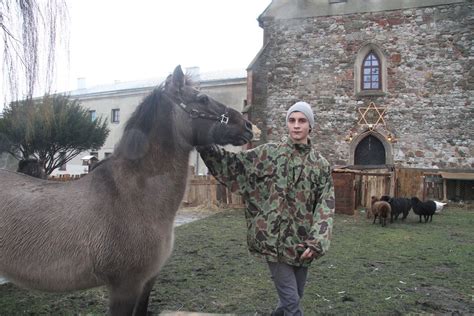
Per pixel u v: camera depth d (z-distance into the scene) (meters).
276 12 17.53
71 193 2.82
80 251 2.63
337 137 16.62
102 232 2.65
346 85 16.58
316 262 6.02
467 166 14.95
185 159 2.92
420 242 7.60
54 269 2.65
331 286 4.86
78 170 27.28
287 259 2.67
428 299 4.42
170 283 4.95
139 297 2.88
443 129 15.30
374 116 16.14
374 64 16.55
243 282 5.00
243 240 7.68
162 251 2.78
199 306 4.17
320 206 2.67
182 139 2.88
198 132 2.88
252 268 5.66
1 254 2.71
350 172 11.54
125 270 2.66
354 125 16.44
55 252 2.65
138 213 2.69
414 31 15.73
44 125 10.47
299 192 2.70
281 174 2.69
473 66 14.96
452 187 14.47
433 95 15.46
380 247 7.13
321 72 16.89
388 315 3.96
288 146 2.75
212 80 22.59
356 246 7.21
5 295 4.49
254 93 17.42
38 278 2.69
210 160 2.88
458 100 15.14
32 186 2.93
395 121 15.88
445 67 15.32
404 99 15.80
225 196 12.84
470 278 5.24
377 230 8.98
